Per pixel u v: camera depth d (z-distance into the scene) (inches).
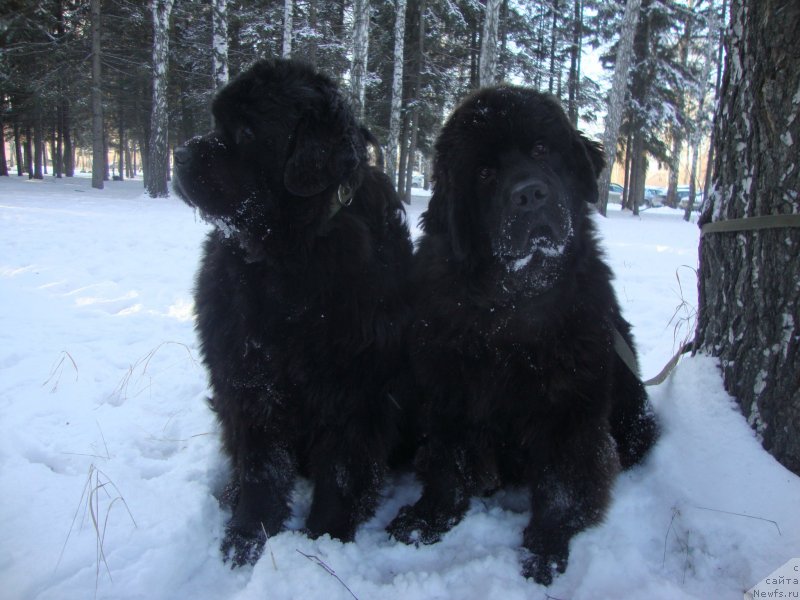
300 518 53.8
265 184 48.9
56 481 52.9
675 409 54.5
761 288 48.9
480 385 49.0
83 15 412.5
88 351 82.6
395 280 53.1
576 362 47.4
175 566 45.2
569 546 47.8
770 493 46.2
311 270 48.6
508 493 56.3
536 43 525.0
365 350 49.9
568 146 50.8
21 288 112.7
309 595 42.7
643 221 391.2
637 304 112.1
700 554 45.3
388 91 446.9
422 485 54.9
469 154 49.5
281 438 51.2
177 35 452.8
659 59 509.4
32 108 450.3
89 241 168.6
